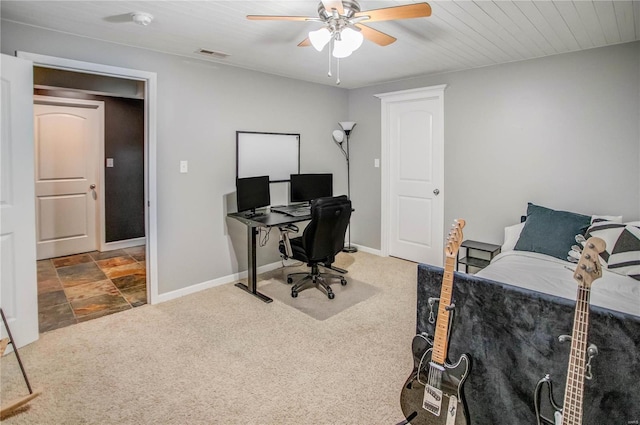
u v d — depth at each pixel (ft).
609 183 10.25
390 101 15.21
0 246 7.80
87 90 13.74
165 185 10.98
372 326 9.47
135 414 6.21
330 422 6.07
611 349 4.23
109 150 16.44
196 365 7.68
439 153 14.02
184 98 11.21
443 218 14.05
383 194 15.85
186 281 11.69
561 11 7.80
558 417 4.33
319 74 13.64
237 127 12.62
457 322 5.37
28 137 8.12
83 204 16.22
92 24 8.49
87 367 7.58
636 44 9.62
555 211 10.46
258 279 13.10
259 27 8.73
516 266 8.82
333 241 11.41
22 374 7.23
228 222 12.62
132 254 16.19
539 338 4.69
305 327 9.41
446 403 5.18
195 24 8.53
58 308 10.56
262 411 6.31
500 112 12.20
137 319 9.86
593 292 7.24
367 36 7.42
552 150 11.21
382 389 6.92
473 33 9.12
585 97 10.50
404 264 14.92
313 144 15.35
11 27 8.28
